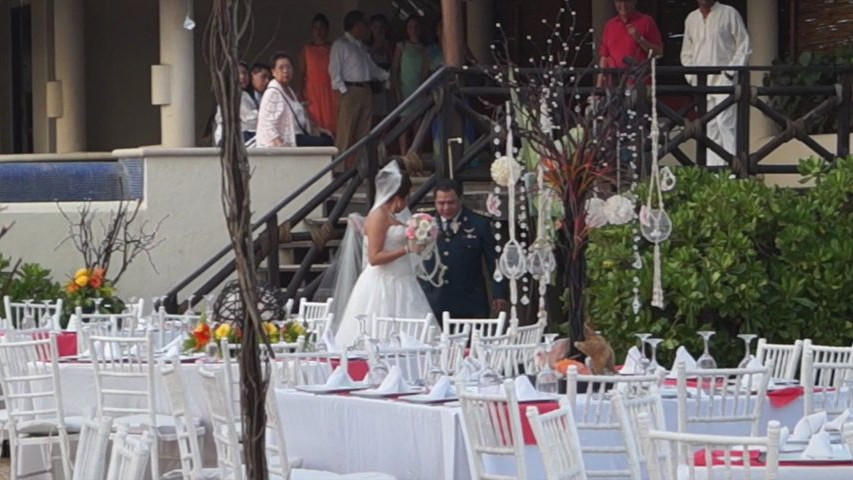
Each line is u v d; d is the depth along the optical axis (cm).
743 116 1695
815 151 1705
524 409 909
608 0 2191
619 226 1453
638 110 1645
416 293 1455
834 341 1472
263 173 1855
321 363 1167
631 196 1080
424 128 1705
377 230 1446
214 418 910
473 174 1703
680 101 2016
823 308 1474
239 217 534
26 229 1867
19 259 1778
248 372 539
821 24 2034
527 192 1108
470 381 1037
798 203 1490
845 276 1472
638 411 783
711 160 1855
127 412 1138
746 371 928
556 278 1504
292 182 1866
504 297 1543
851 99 1705
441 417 930
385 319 1389
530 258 1074
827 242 1485
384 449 983
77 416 1222
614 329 1434
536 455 880
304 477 963
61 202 1883
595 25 2198
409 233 1427
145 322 1445
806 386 978
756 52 2023
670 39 2227
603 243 1463
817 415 803
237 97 533
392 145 2077
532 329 1175
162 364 1159
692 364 1107
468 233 1534
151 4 2473
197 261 1864
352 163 1941
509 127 1085
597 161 1005
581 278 1014
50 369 1199
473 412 835
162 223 1855
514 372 1125
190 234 1864
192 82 2156
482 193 1786
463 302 1533
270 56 2428
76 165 1894
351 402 1011
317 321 1398
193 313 1524
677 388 912
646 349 1428
